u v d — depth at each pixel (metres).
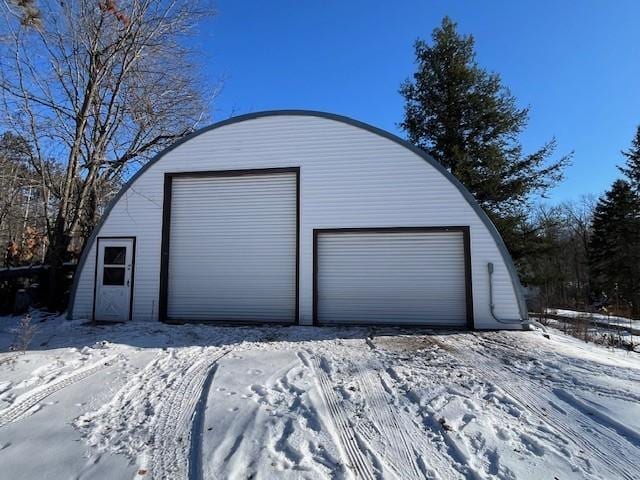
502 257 10.34
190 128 17.92
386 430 4.33
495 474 3.53
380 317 10.66
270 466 3.56
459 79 21.34
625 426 4.44
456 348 7.98
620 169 35.28
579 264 38.91
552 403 5.12
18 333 9.35
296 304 10.82
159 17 16.20
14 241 20.14
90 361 6.93
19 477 3.48
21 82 13.64
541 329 10.43
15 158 14.55
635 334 12.53
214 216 11.56
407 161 10.87
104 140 16.23
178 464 3.67
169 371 6.38
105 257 11.59
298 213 11.07
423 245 10.74
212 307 11.26
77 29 14.94
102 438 4.19
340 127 11.18
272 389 5.50
